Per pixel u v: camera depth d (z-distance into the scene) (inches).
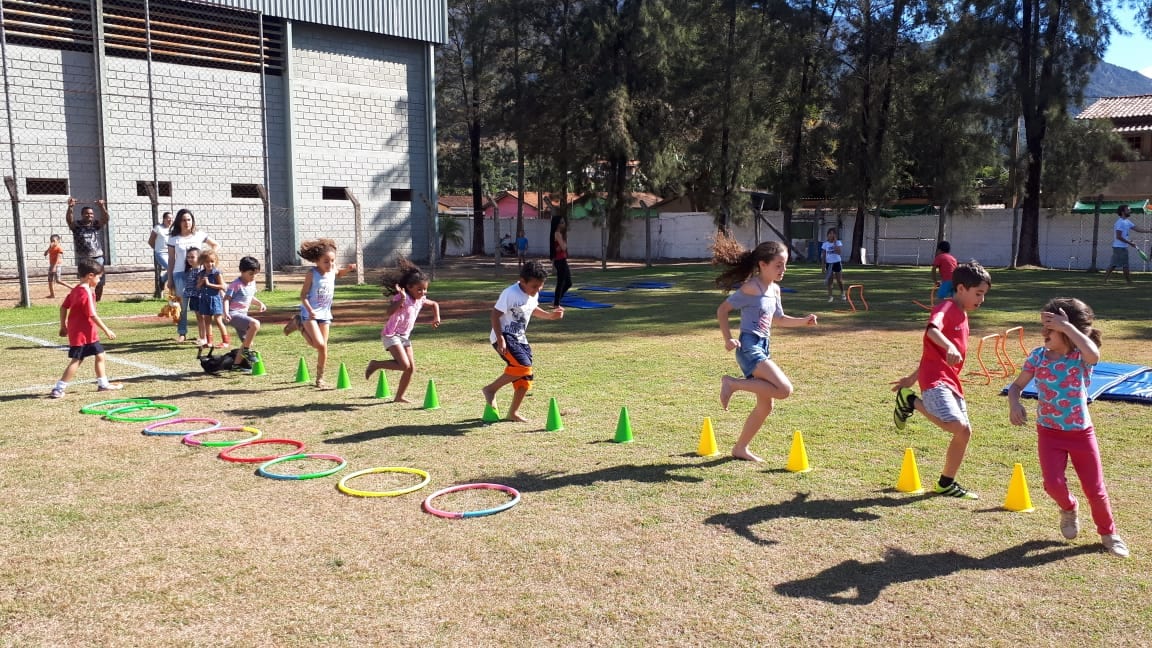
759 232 1530.5
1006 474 223.1
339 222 1144.2
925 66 1251.8
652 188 1454.2
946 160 1219.2
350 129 1149.7
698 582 157.9
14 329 518.6
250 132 1047.6
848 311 627.2
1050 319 172.7
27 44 887.1
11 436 267.0
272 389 348.8
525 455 245.9
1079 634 138.3
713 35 1365.7
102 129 925.8
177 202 992.2
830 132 1342.3
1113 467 227.5
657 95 1380.4
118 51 947.3
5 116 872.3
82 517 193.3
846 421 283.1
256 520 191.8
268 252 791.7
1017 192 1211.2
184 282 490.0
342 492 211.8
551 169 1545.3
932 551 172.6
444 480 223.0
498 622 142.8
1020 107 1157.1
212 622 143.3
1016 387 184.1
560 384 352.8
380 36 1165.1
